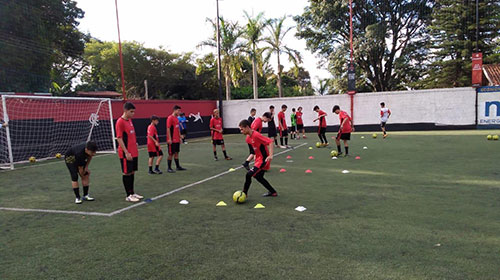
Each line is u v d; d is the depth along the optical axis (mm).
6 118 11211
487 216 4633
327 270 3248
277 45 28953
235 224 4723
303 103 22750
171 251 3855
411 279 3014
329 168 8867
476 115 19375
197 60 37469
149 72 40156
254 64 27875
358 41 27328
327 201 5719
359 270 3221
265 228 4508
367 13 28172
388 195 5945
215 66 37500
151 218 5152
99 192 7090
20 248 4102
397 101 20766
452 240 3857
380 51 28688
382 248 3707
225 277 3188
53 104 14281
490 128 19109
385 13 28281
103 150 16375
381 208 5191
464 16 24953
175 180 8117
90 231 4645
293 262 3453
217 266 3430
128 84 41562
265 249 3811
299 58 29453
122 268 3467
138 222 4973
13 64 20547
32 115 13453
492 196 5621
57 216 5430
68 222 5090
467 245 3705
